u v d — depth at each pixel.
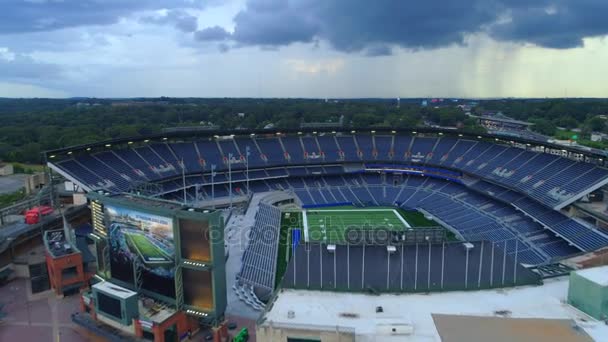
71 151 91.00
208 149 123.31
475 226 90.25
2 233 68.75
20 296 59.84
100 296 49.06
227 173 119.19
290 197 118.94
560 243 74.81
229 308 53.75
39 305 57.16
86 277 61.66
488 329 32.41
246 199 109.19
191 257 46.22
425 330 32.53
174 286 47.25
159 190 100.31
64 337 49.34
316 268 41.28
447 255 41.91
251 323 50.34
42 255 67.06
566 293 38.75
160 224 47.03
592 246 68.50
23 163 170.75
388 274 41.06
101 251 54.53
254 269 66.81
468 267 41.12
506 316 34.53
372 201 117.88
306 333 31.64
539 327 32.47
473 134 123.62
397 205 115.31
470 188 110.25
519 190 94.75
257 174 121.88
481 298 37.94
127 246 50.34
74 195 88.50
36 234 72.31
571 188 84.50
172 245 46.50
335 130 135.50
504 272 40.97
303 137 138.50
